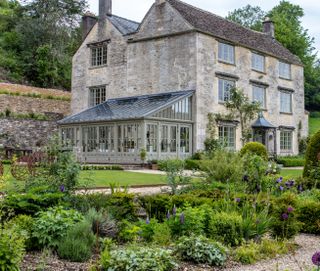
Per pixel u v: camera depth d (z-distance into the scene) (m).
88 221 6.88
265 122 31.14
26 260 5.93
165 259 5.77
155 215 8.82
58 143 12.06
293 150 36.31
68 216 6.84
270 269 5.98
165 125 25.41
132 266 5.39
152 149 24.62
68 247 6.08
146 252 5.75
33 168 11.80
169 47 28.52
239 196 9.06
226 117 28.66
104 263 5.53
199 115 27.16
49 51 45.91
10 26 51.19
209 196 9.80
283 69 35.88
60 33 50.09
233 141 29.44
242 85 30.84
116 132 25.75
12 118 30.53
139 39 30.06
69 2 52.56
